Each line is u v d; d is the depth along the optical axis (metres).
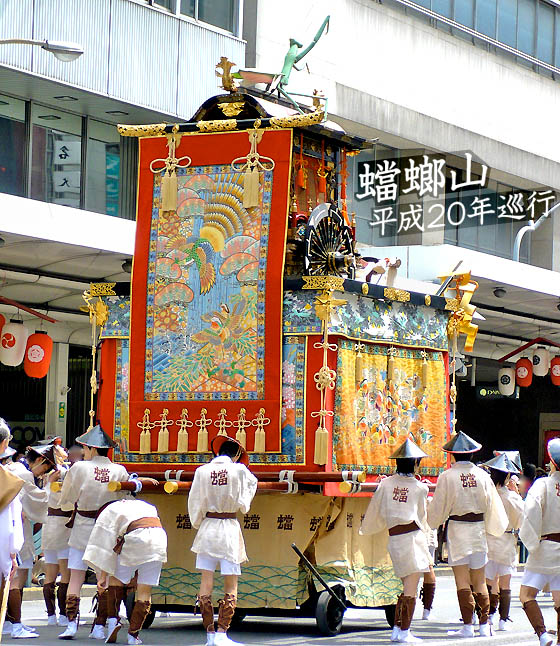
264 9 28.45
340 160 16.02
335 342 14.20
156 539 13.15
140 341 14.99
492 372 38.75
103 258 21.20
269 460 14.23
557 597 13.08
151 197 15.16
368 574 15.01
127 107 24.30
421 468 15.63
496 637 14.59
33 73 22.20
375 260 16.44
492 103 36.50
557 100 39.25
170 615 16.91
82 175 24.67
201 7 25.86
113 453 15.17
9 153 23.41
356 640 13.91
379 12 32.34
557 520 12.99
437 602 20.50
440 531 19.34
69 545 14.14
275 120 14.53
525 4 38.03
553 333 34.75
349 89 30.73
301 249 14.76
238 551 12.90
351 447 14.30
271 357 14.24
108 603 13.48
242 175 14.70
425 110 33.88
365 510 15.07
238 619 15.55
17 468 14.92
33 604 19.19
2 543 10.75
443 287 16.69
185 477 14.36
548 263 38.25
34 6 22.27
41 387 25.94
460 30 35.19
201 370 14.64
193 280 14.80
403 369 15.48
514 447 41.84
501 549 15.91
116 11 23.80
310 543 14.48
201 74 25.55
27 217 19.42
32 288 23.42
